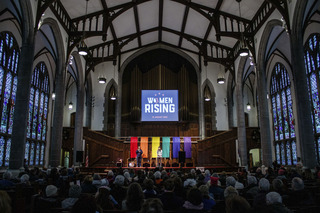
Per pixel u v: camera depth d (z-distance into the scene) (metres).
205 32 21.72
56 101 16.38
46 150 23.50
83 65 21.52
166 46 27.08
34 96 21.33
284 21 13.48
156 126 25.72
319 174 10.02
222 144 22.39
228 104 25.67
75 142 20.78
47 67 23.56
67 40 17.19
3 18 14.76
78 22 18.20
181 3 18.42
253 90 28.47
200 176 9.09
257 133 23.16
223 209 4.23
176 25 22.73
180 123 25.58
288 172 11.45
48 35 15.96
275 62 23.31
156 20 22.64
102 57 22.42
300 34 12.81
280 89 23.05
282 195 5.53
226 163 21.92
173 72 26.80
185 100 25.70
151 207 2.67
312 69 18.27
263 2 15.88
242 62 20.34
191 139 25.23
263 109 16.33
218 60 22.25
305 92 12.33
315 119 18.02
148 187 5.57
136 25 21.84
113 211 4.00
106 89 25.91
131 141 23.23
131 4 17.91
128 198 4.08
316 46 17.61
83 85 21.53
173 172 9.58
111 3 17.39
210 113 25.67
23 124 11.92
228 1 16.77
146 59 27.30
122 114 25.94
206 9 18.17
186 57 26.97
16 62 18.52
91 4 16.83
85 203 2.72
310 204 4.99
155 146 23.52
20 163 11.64
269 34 15.98
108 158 22.47
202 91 25.98
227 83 25.84
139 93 25.95
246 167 19.53
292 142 20.97
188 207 3.87
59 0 15.67
